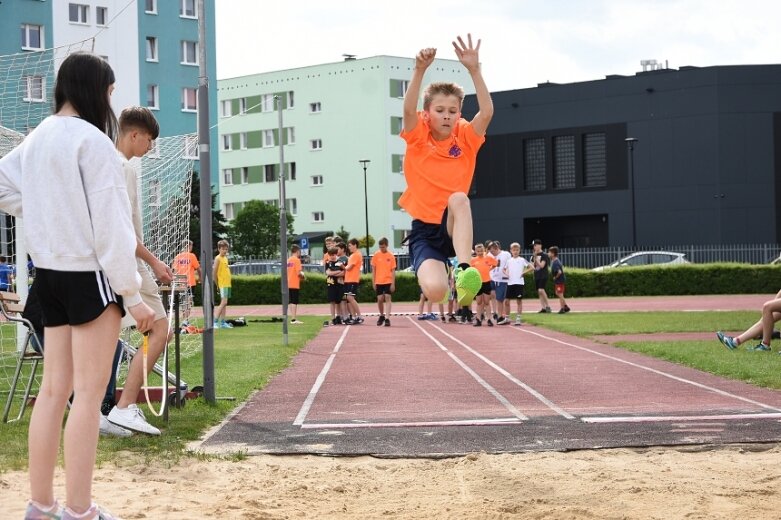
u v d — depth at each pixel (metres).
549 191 58.84
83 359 4.66
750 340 16.08
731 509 5.63
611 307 33.09
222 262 23.58
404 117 5.67
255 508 5.68
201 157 10.27
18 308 9.11
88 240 4.62
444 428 8.58
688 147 55.50
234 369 13.50
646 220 56.59
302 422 9.02
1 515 5.35
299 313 33.28
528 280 42.16
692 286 43.31
